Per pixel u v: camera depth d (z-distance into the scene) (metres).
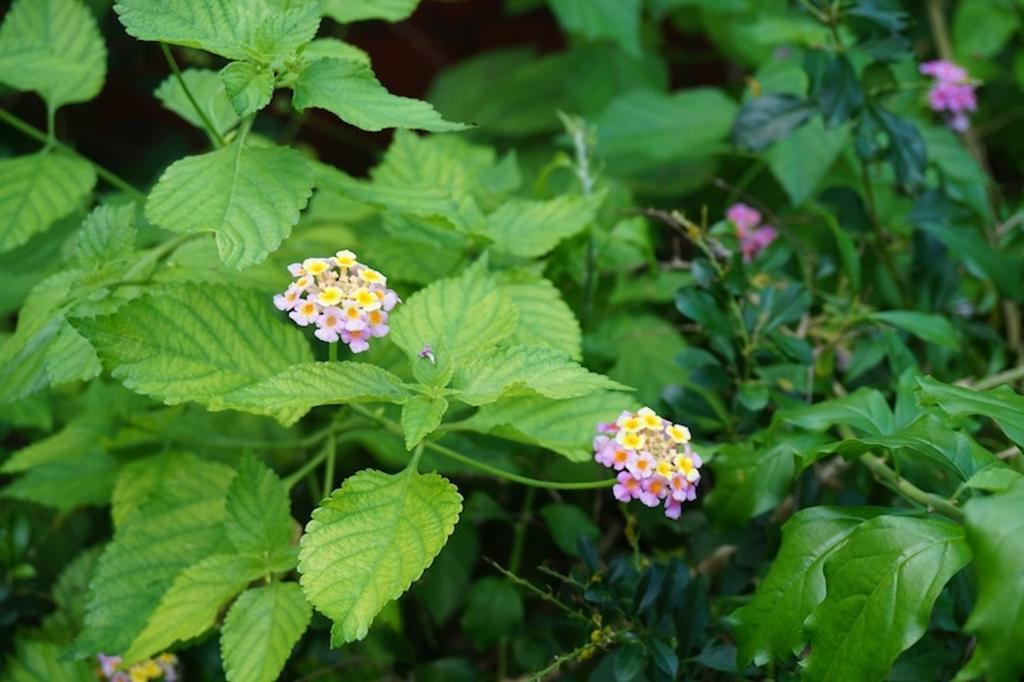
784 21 1.05
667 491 0.83
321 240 0.99
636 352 1.00
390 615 0.93
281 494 0.86
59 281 0.88
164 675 0.93
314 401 0.80
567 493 1.02
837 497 0.93
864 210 1.02
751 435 0.92
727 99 1.22
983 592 0.75
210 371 0.83
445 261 0.95
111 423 0.96
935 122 1.19
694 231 0.96
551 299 0.90
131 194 0.96
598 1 1.27
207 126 0.89
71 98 0.94
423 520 0.80
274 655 0.83
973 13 1.26
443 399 0.81
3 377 0.86
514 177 1.05
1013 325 1.06
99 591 0.88
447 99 1.53
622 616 0.87
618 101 1.22
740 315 0.93
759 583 0.85
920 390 0.82
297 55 0.84
